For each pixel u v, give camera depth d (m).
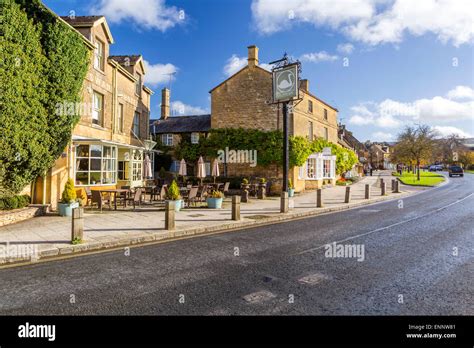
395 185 23.78
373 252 6.93
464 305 4.27
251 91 23.89
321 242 7.94
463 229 9.51
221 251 7.11
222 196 14.96
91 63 14.78
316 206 15.19
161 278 5.30
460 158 72.00
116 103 17.30
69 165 13.29
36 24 10.26
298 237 8.58
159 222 10.39
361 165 56.09
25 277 5.37
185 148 26.16
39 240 7.68
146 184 21.77
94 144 15.00
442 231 9.23
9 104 9.13
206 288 4.85
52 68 10.80
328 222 11.16
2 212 9.72
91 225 9.79
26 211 10.65
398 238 8.34
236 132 23.95
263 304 4.29
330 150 27.38
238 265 6.02
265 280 5.20
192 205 15.51
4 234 8.34
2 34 8.88
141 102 21.20
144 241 8.20
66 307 4.21
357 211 14.18
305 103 25.23
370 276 5.38
